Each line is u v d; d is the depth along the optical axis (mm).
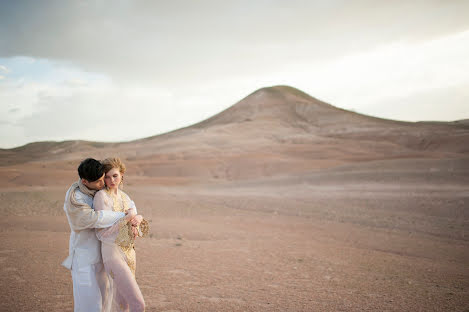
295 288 5562
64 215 14688
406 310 4727
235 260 7441
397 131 116812
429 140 101250
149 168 56469
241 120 166750
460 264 8148
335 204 18766
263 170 53688
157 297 4895
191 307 4516
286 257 7957
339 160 66438
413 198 18812
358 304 4875
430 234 11961
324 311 4539
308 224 13703
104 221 3248
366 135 119000
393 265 7613
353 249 9312
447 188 21188
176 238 10039
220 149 95812
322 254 8469
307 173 35812
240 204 19797
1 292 4922
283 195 23500
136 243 8938
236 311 4430
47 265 6387
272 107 183000
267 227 12844
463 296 5504
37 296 4805
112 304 3502
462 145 91375
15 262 6551
